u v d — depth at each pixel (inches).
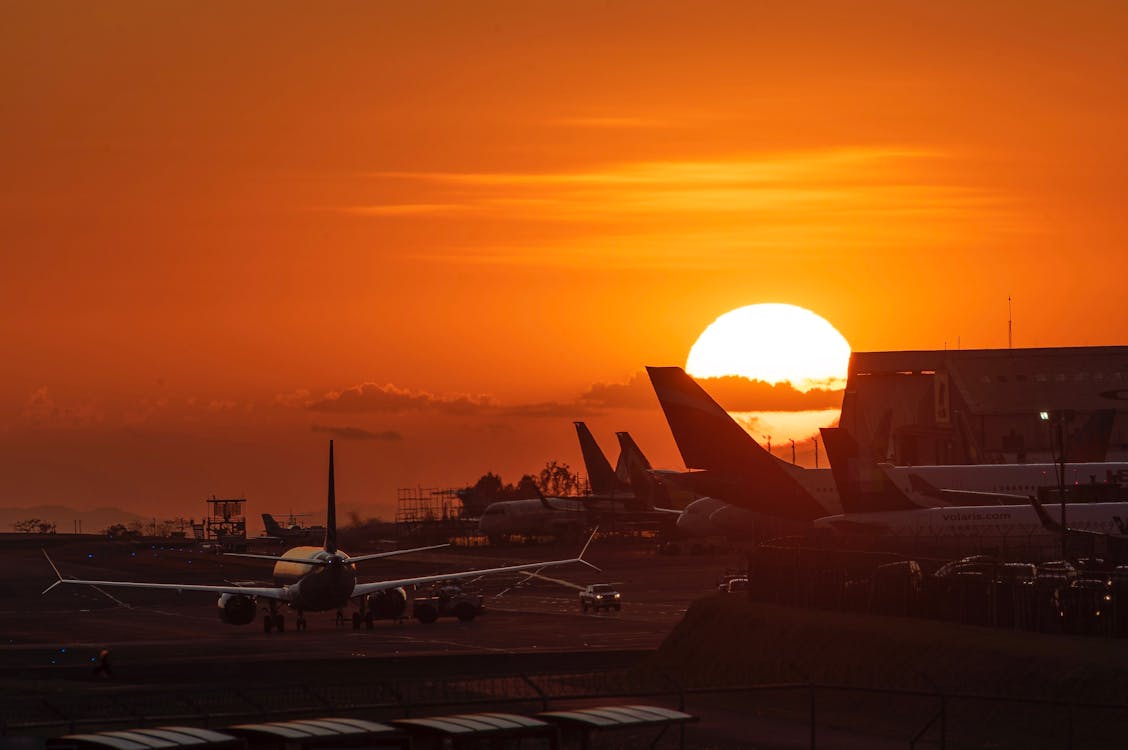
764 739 4352.9
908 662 5059.1
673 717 3019.2
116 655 6894.7
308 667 6003.9
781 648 5689.0
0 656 6884.8
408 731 2869.1
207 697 4719.5
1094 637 4933.6
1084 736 4128.9
